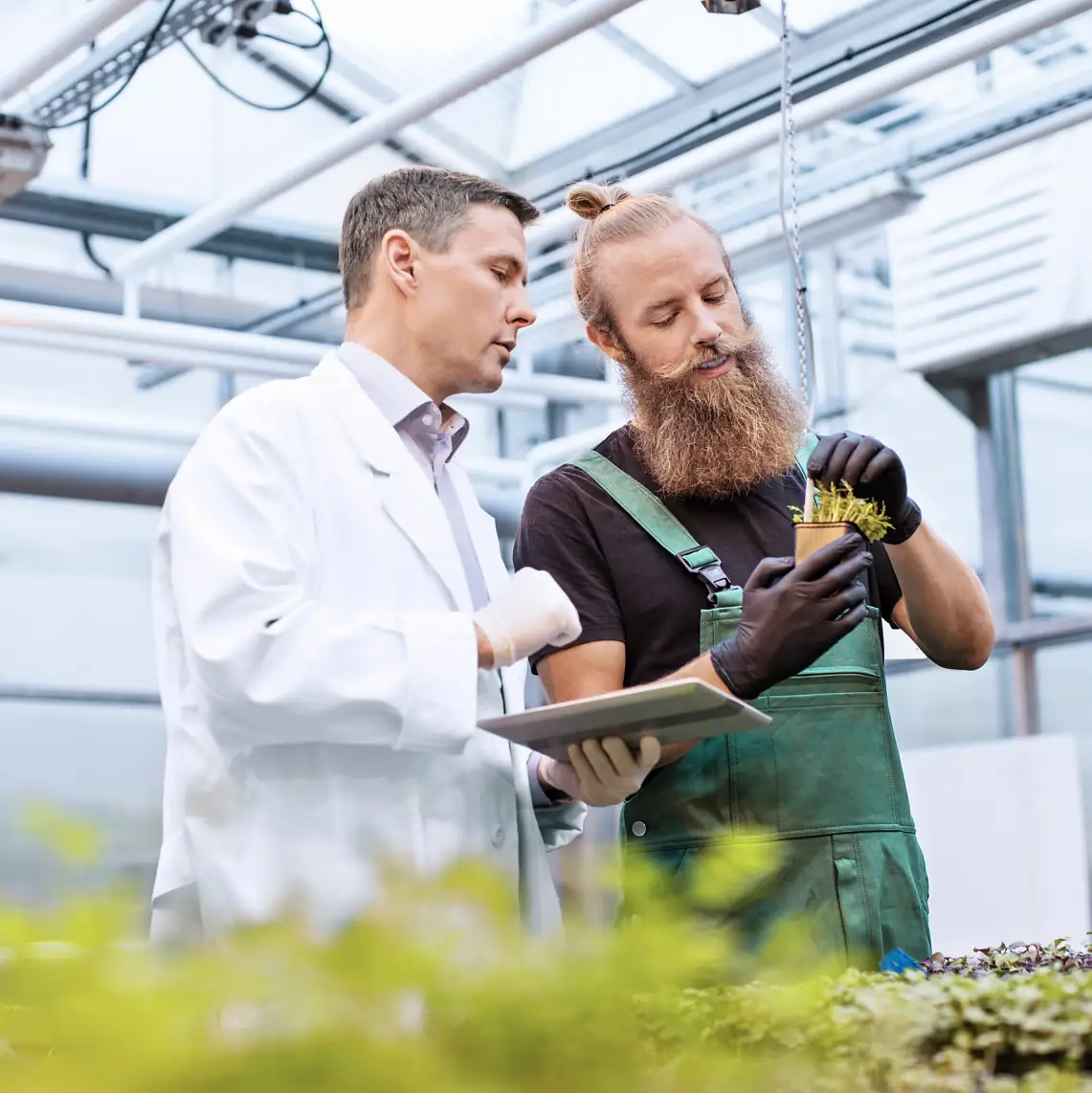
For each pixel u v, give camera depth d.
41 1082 0.55
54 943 0.61
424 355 1.92
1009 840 5.81
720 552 2.03
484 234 1.92
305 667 1.62
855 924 1.84
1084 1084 1.01
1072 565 5.95
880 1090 1.08
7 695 7.06
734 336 2.09
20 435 6.57
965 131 5.05
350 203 2.00
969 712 6.27
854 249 6.44
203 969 0.61
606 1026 0.73
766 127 4.37
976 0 4.04
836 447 1.88
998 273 5.61
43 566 7.26
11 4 5.21
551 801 1.96
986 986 1.22
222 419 1.82
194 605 1.67
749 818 1.88
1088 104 4.80
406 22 5.22
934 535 2.04
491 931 0.69
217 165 6.31
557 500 2.07
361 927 0.62
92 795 7.17
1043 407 6.08
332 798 1.72
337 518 1.81
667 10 4.60
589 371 6.79
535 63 5.17
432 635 1.67
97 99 6.11
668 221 2.13
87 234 6.23
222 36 4.40
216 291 6.55
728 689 1.71
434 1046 0.62
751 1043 1.12
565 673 1.97
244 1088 0.57
